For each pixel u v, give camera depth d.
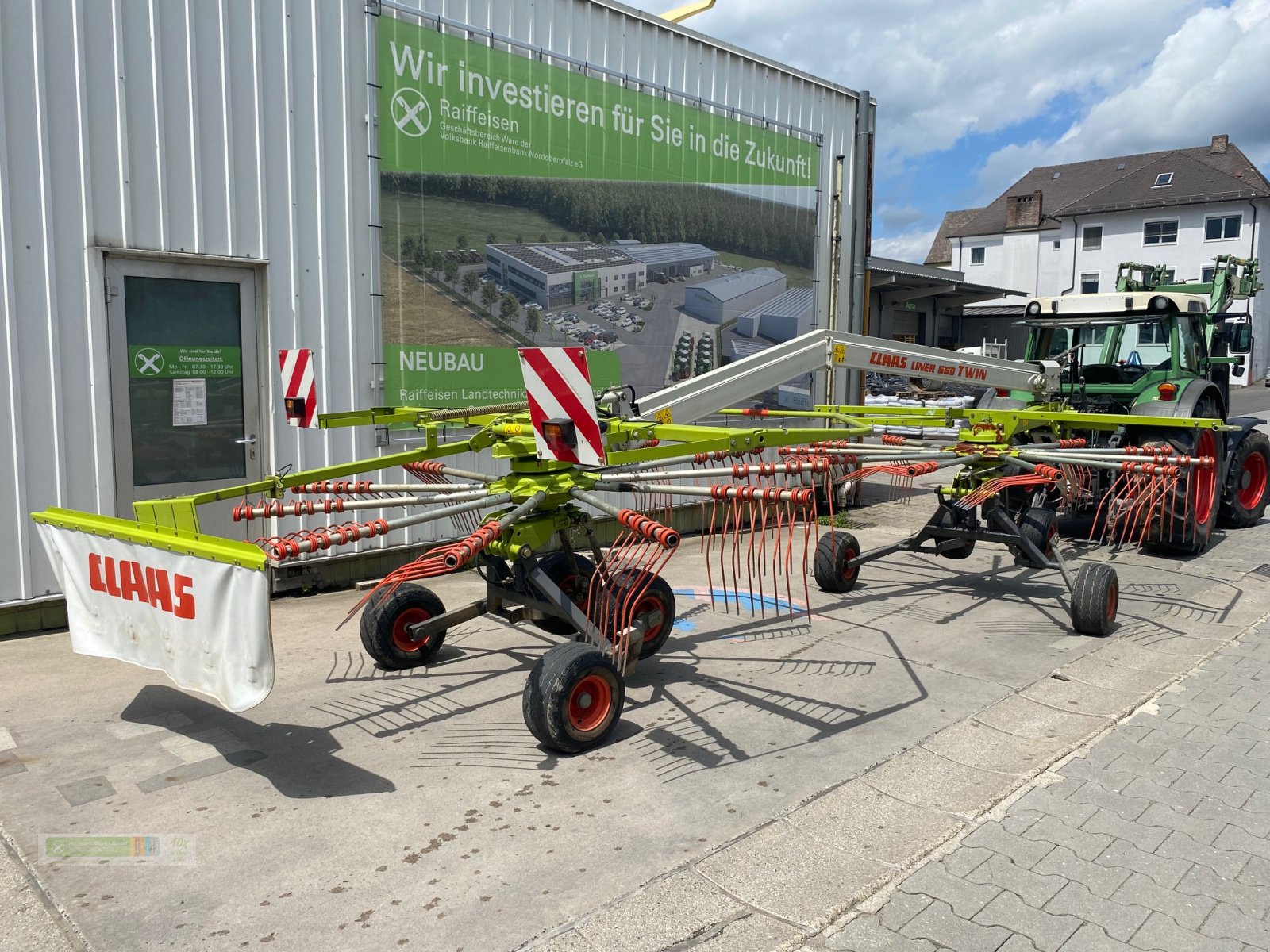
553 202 7.79
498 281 7.46
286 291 6.27
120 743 3.89
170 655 3.42
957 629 5.74
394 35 6.61
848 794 3.46
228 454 6.19
